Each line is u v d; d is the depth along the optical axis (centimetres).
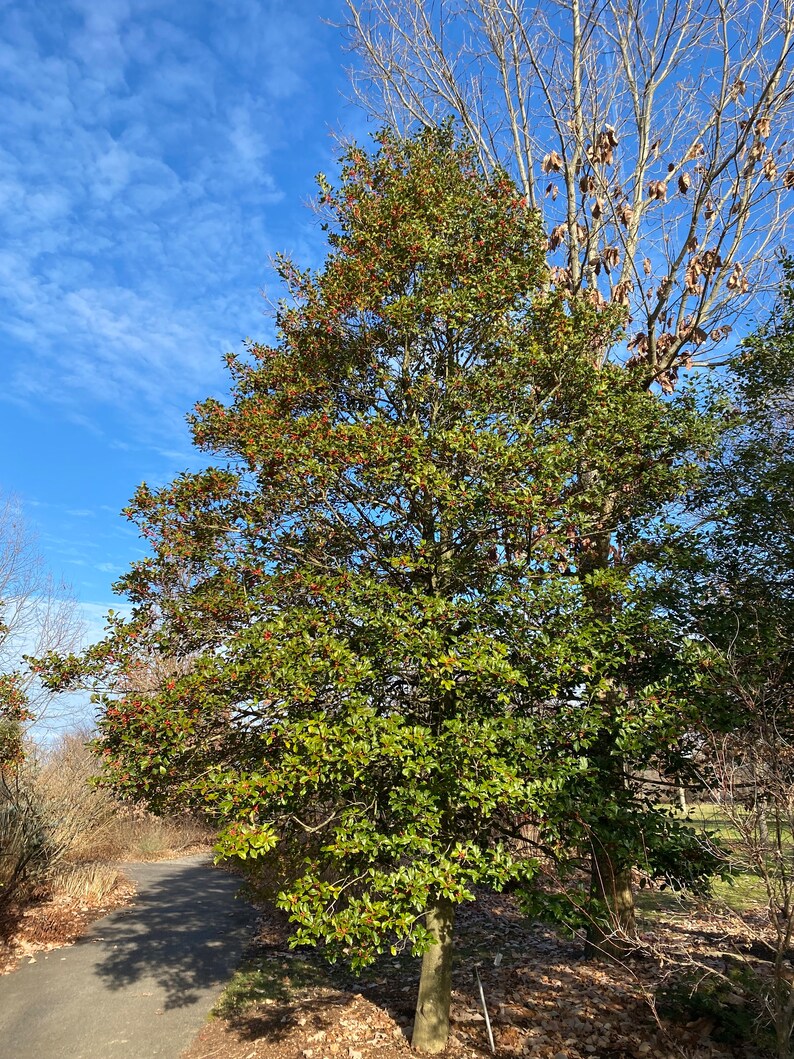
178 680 552
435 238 701
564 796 535
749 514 707
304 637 516
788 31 869
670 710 548
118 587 654
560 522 626
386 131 836
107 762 569
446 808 577
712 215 962
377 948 477
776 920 445
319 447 588
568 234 1038
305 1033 689
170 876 1742
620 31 1006
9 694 940
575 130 1005
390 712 606
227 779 501
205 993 848
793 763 485
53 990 859
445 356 730
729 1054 540
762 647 588
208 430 692
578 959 869
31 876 1238
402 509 663
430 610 529
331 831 560
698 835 541
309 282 774
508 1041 639
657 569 672
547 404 717
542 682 561
